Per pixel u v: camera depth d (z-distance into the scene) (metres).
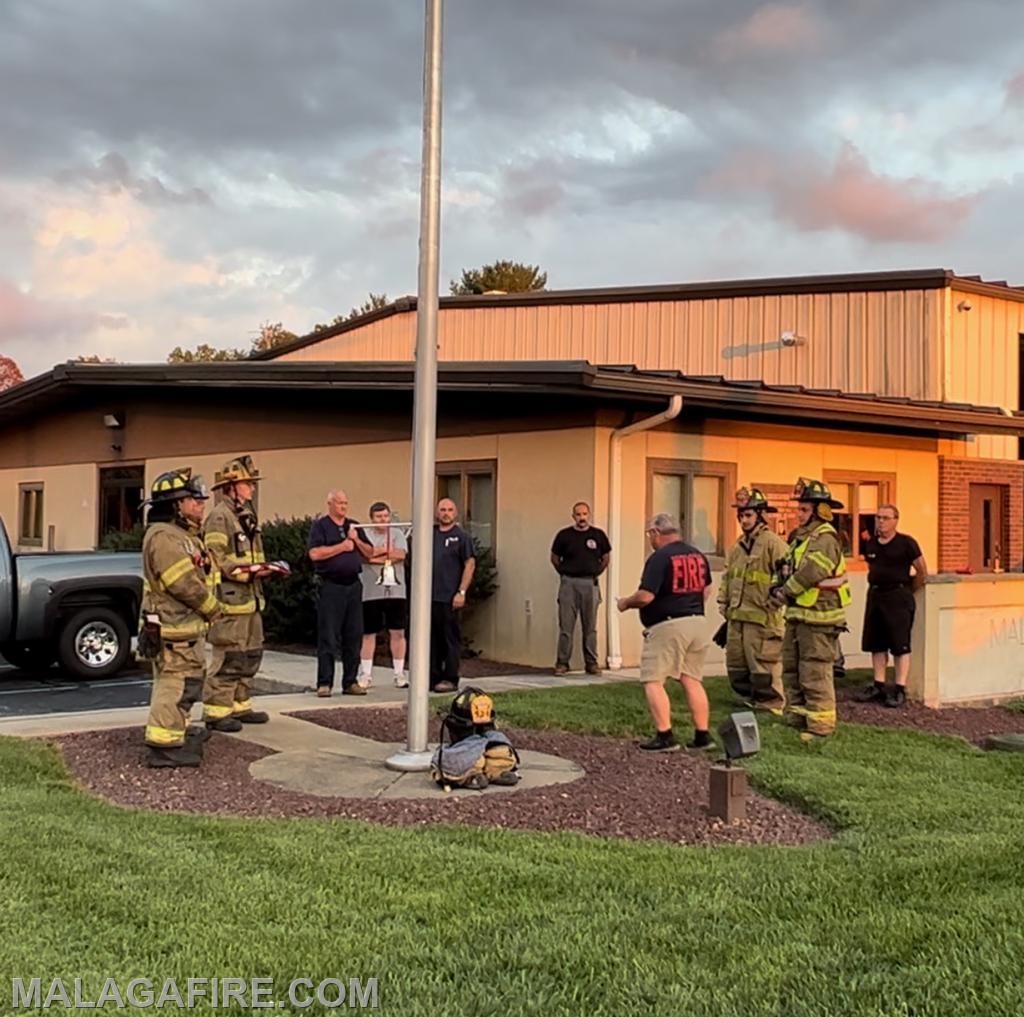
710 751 8.54
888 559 11.18
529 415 14.00
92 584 13.01
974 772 8.25
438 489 15.31
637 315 22.34
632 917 4.80
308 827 6.27
